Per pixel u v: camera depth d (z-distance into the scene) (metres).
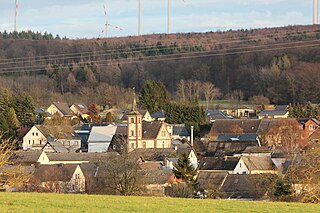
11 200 90.06
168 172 169.25
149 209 84.50
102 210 82.00
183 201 96.19
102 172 169.12
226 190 166.88
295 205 94.00
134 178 149.00
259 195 157.88
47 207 83.50
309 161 126.06
